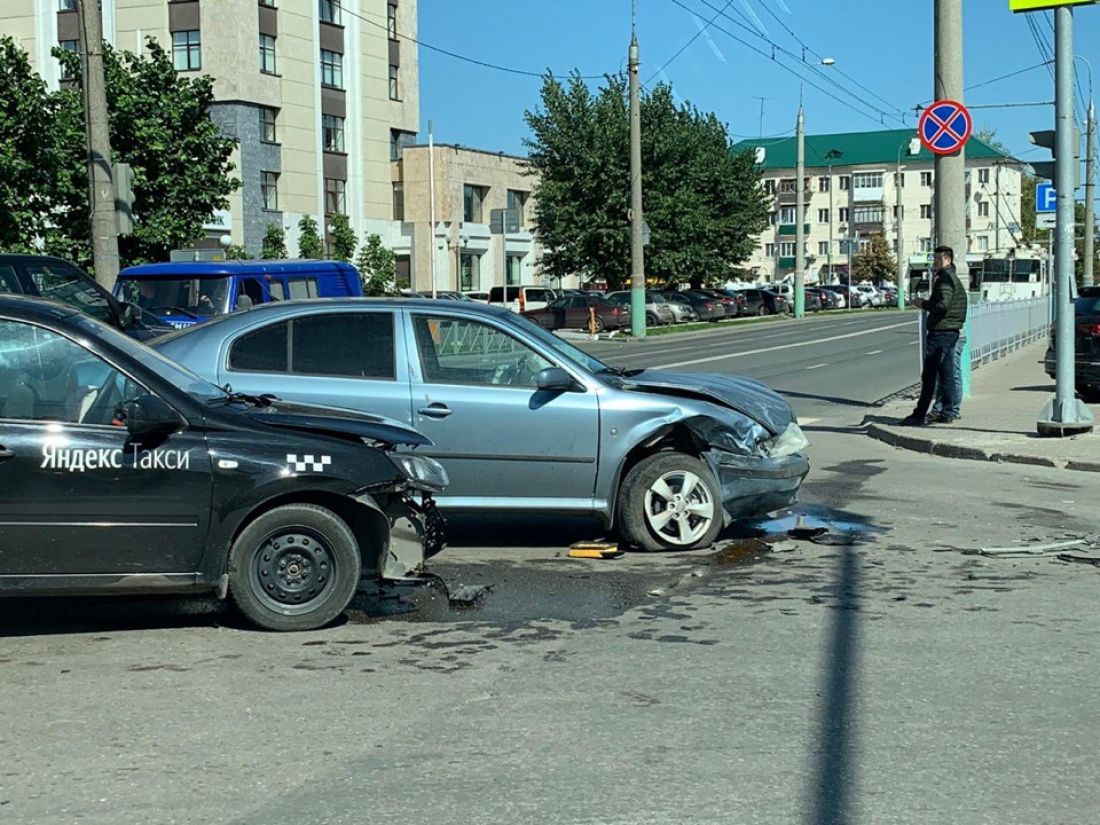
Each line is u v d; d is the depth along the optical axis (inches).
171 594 253.9
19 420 245.4
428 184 2518.5
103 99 698.8
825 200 4699.8
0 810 167.3
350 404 323.0
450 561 326.6
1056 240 557.3
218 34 1964.8
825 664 234.4
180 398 254.1
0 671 230.8
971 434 571.5
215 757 187.2
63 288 496.7
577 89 2164.1
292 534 257.4
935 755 187.3
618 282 2213.3
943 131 662.5
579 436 328.5
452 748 190.7
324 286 767.7
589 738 194.9
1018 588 296.4
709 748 190.2
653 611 275.3
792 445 348.5
